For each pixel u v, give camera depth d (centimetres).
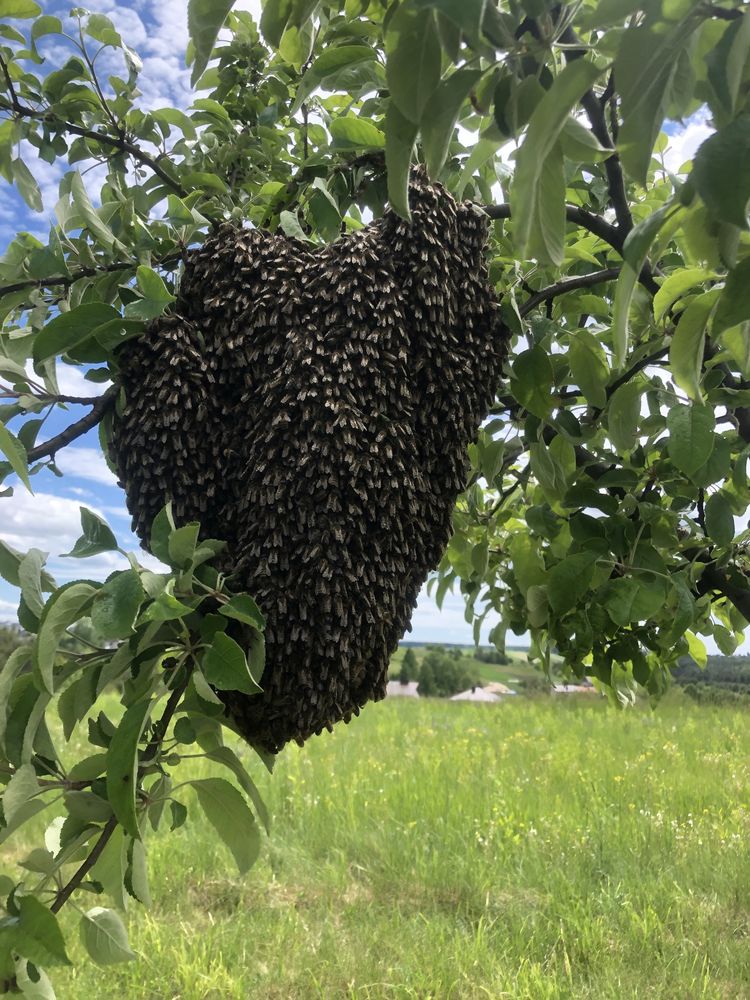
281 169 111
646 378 104
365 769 381
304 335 64
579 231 116
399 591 63
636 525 102
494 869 255
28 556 56
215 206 93
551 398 84
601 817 296
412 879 256
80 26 94
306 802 322
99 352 65
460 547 145
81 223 81
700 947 205
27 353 78
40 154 99
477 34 37
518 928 216
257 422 64
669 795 330
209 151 111
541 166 41
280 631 58
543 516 109
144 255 75
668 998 184
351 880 259
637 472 109
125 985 188
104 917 62
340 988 190
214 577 58
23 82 97
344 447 61
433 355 67
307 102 114
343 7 70
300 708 59
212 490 65
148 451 65
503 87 48
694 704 587
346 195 86
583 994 184
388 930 220
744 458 102
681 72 44
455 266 69
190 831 286
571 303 111
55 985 186
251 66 116
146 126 102
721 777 369
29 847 268
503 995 180
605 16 38
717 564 116
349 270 65
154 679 59
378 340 64
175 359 64
